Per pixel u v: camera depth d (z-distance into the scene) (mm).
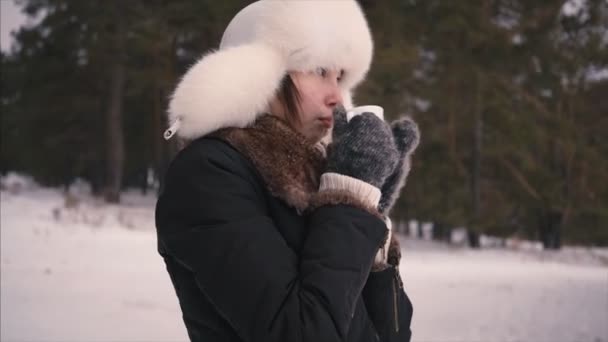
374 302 1446
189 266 1332
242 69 1414
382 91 22062
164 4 24172
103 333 5656
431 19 24297
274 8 1491
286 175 1361
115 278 9062
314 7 1486
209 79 1404
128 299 7383
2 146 38906
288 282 1260
